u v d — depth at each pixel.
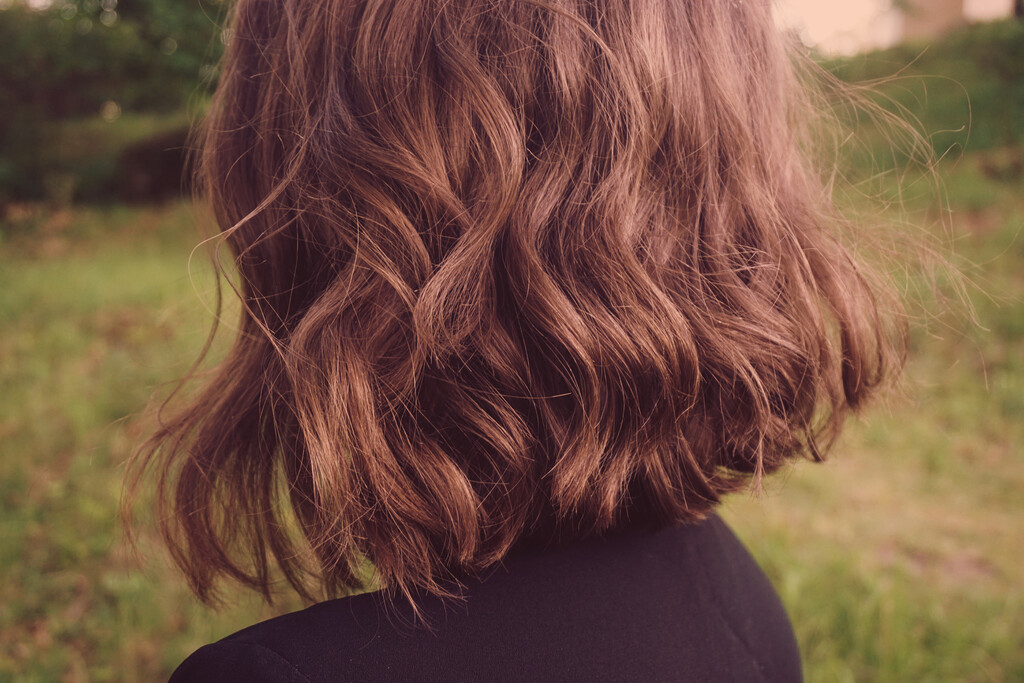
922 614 2.71
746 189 0.62
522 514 0.53
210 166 0.71
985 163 7.62
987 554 3.12
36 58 10.55
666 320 0.53
